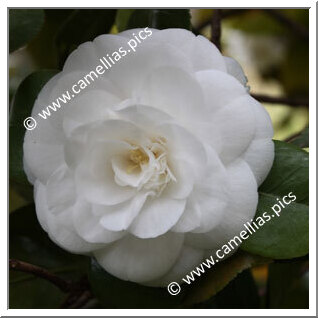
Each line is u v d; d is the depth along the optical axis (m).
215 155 0.29
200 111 0.29
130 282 0.32
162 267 0.30
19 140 0.33
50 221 0.30
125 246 0.30
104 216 0.30
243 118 0.29
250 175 0.30
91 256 0.32
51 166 0.30
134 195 0.30
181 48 0.30
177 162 0.30
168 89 0.29
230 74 0.31
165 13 0.35
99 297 0.32
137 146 0.30
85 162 0.30
